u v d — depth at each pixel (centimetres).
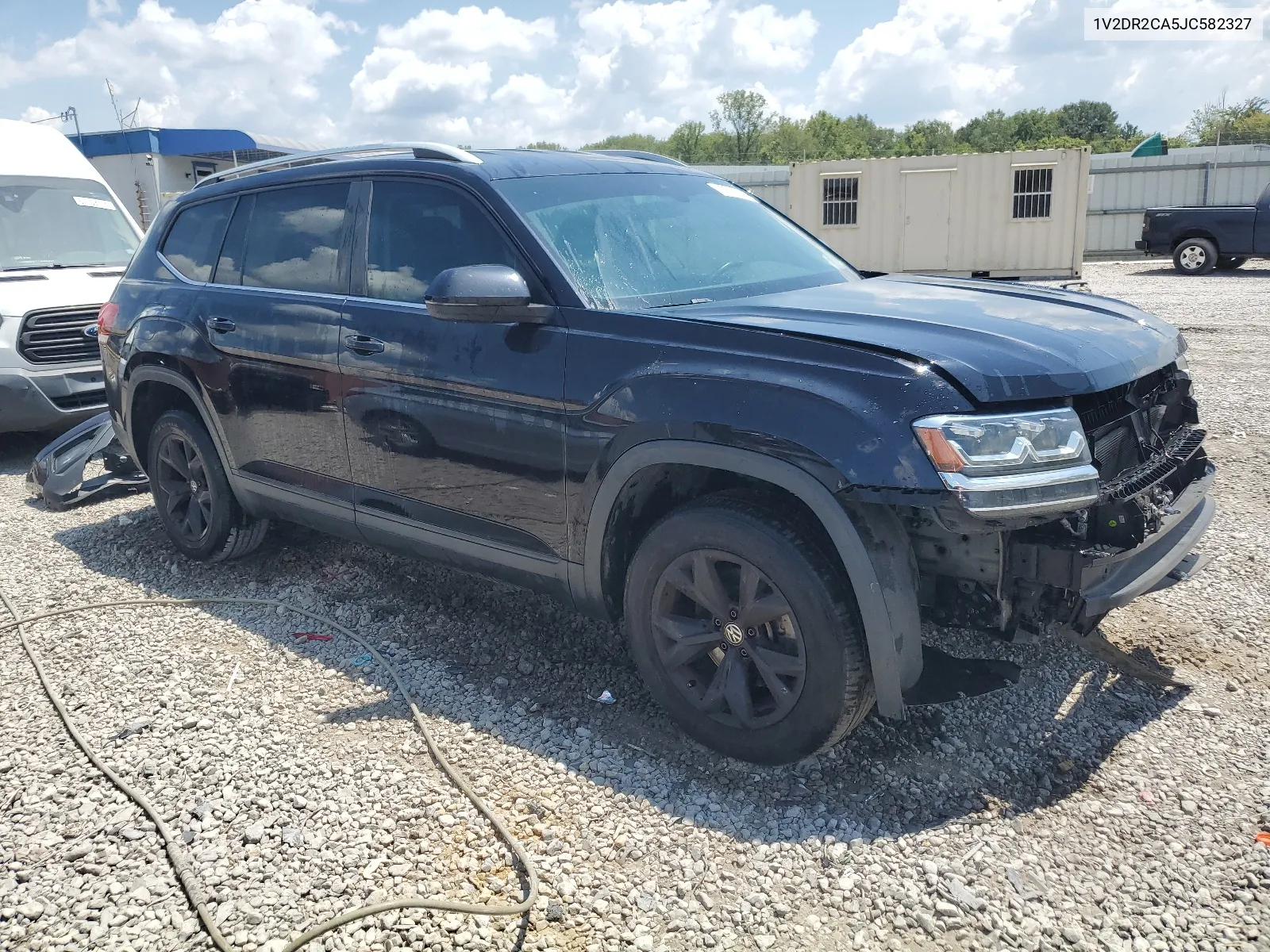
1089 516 288
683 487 332
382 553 516
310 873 270
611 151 466
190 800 305
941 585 297
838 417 272
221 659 404
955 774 307
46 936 250
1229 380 902
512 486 349
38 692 382
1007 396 269
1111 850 271
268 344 430
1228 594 428
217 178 502
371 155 423
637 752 327
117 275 851
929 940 241
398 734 342
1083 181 1958
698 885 263
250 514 478
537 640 412
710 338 304
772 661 300
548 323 337
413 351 371
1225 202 2719
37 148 928
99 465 730
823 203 2139
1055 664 372
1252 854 266
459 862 274
